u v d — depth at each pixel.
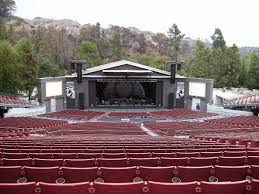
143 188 4.94
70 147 11.54
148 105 49.34
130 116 40.22
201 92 46.59
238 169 6.50
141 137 19.17
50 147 11.42
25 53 51.03
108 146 11.91
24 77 50.34
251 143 13.80
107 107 48.66
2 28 76.50
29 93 52.09
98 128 27.39
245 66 81.62
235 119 32.84
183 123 31.94
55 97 45.47
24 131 23.48
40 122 30.03
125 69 47.38
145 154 9.07
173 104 48.59
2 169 6.29
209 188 4.93
